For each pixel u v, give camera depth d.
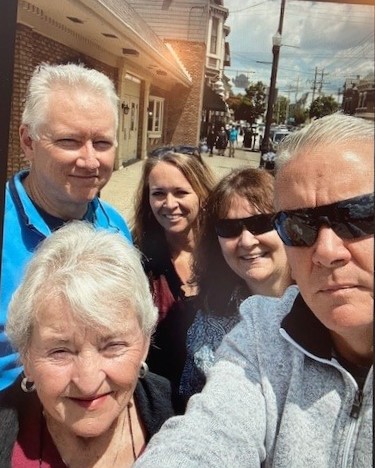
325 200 0.84
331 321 0.86
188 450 0.87
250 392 0.96
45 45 6.98
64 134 1.75
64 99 1.75
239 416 0.92
